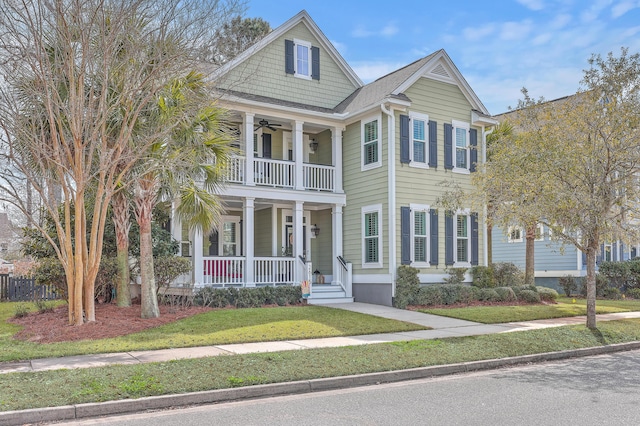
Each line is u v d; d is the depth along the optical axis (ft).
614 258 89.40
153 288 44.73
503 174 46.42
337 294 62.39
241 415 21.70
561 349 37.11
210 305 51.78
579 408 22.59
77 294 40.27
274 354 31.60
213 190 51.60
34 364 29.19
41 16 35.70
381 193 61.31
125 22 37.83
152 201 45.39
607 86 41.60
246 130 58.90
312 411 22.30
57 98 37.42
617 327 45.80
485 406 22.97
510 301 62.39
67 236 40.14
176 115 41.91
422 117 63.93
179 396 23.43
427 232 62.90
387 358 31.50
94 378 25.34
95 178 43.96
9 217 103.35
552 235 44.65
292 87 66.74
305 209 70.85
